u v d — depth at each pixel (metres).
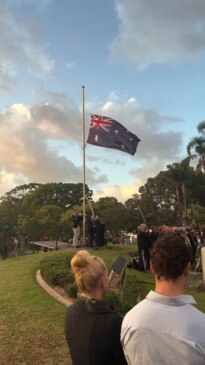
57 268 12.49
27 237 47.69
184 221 57.50
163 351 2.22
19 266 16.38
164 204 82.31
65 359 6.70
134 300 10.43
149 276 15.27
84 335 2.95
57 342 7.36
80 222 23.83
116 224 62.44
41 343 7.36
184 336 2.20
